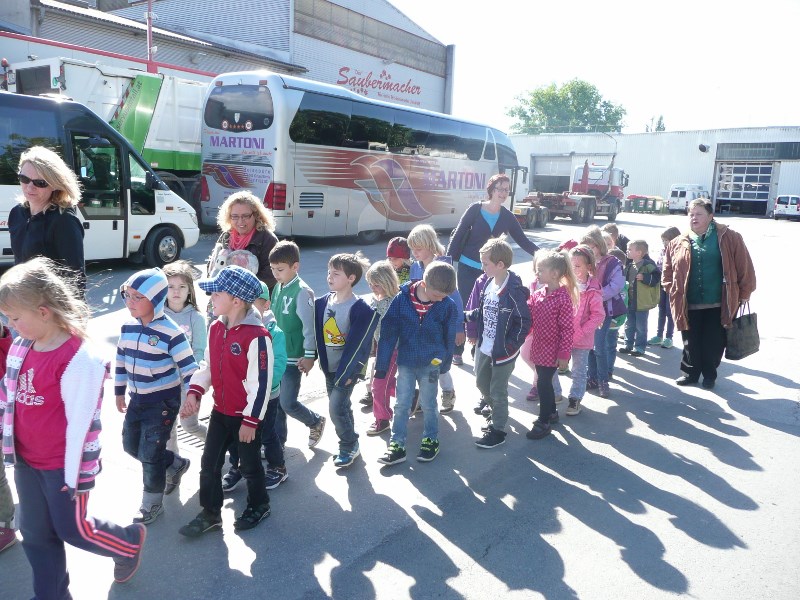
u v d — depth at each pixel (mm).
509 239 20250
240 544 3342
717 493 4031
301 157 14398
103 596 2900
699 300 6020
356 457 4395
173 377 3363
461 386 6168
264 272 4473
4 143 9156
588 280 5281
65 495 2453
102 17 22359
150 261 11188
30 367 2396
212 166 14914
